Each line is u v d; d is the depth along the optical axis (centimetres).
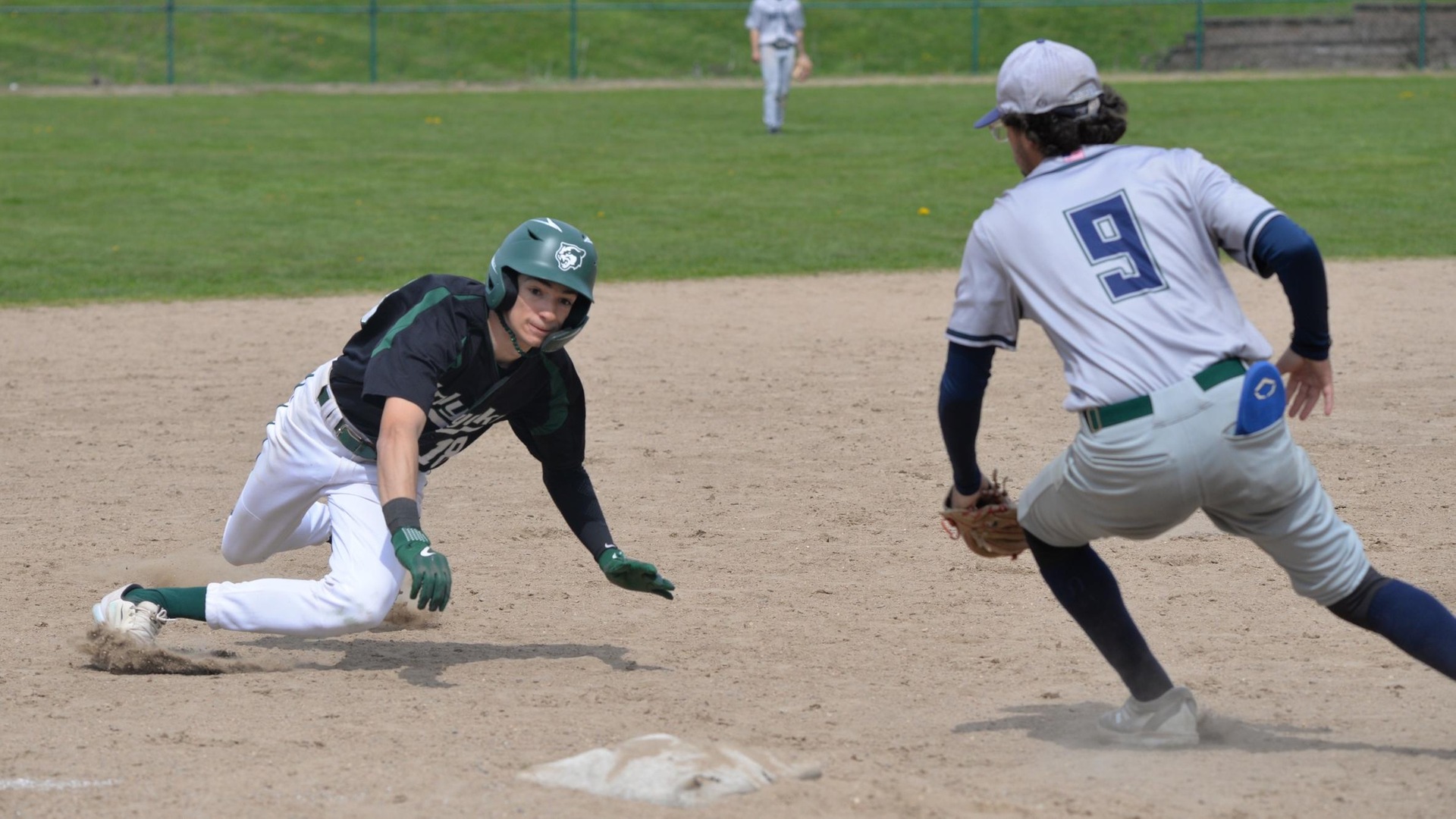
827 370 3988
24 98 12581
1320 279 1334
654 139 9706
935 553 2395
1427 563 2236
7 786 1401
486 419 1783
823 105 11725
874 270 5653
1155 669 1525
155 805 1348
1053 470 1442
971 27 16100
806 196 7412
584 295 1705
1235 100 11244
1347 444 3088
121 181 7831
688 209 7050
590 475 2920
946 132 9862
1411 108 10569
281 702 1691
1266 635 1941
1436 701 1650
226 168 8350
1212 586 2173
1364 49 14725
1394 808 1329
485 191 7569
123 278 5428
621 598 2173
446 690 1747
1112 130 1438
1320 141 8875
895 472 2933
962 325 1423
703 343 4375
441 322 1694
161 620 1827
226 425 3391
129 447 3180
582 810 1324
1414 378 3741
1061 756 1486
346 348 1794
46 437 3269
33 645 1931
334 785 1394
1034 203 1395
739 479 2886
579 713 1644
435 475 2966
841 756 1485
